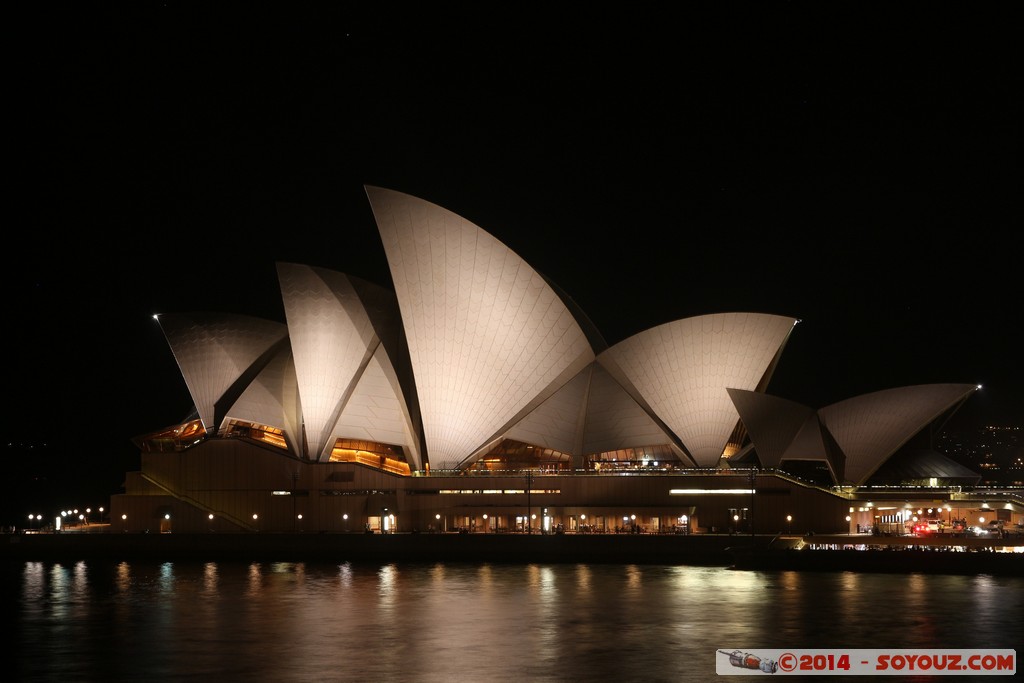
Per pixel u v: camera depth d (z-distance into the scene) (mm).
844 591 54094
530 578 60875
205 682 33562
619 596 51906
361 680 33688
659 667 35375
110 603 50719
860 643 39156
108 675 34625
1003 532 76250
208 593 54188
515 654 37375
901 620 44062
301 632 41906
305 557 75500
